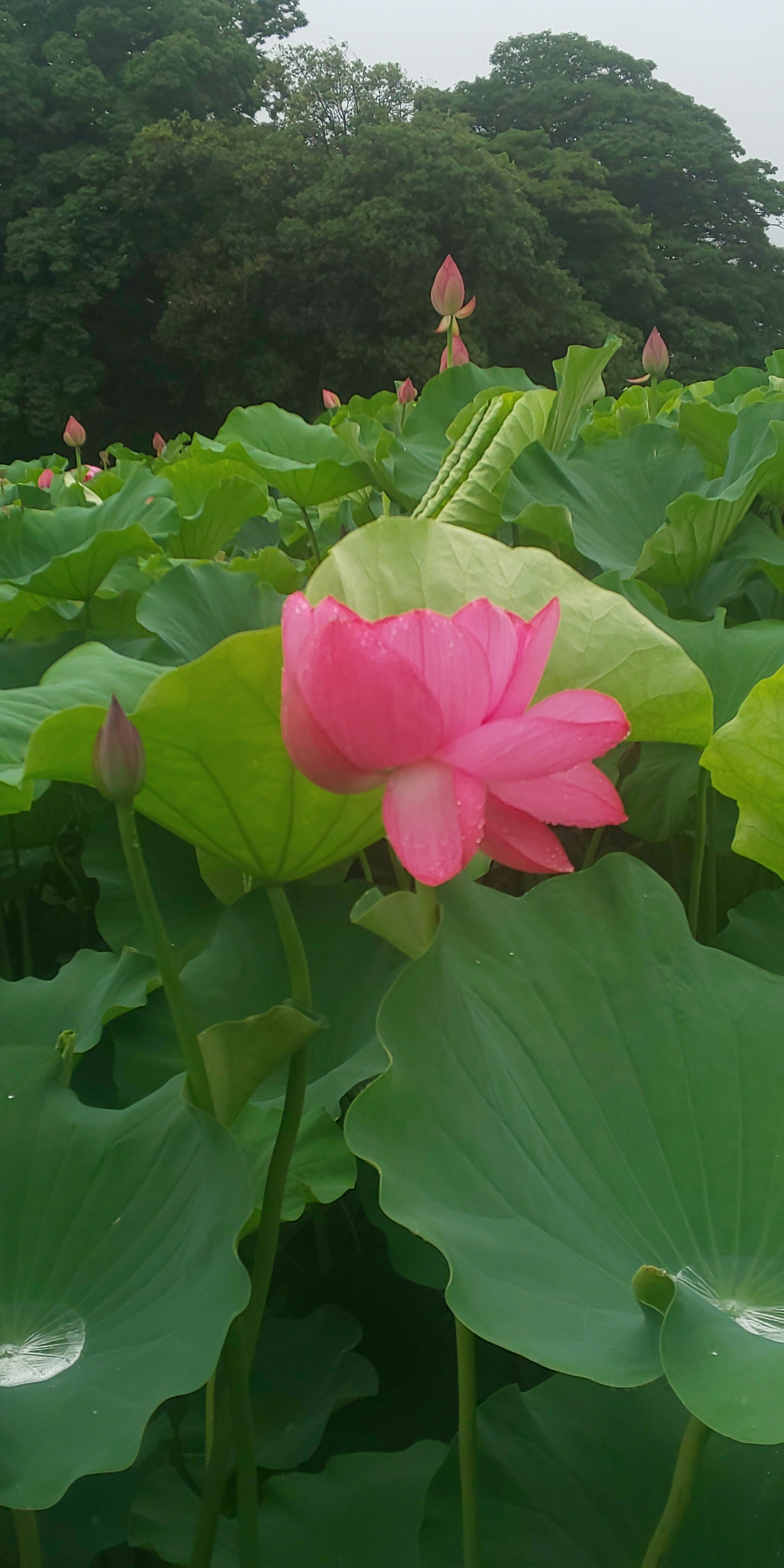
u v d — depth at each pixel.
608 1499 1.12
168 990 0.96
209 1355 0.85
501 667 0.98
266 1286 1.04
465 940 1.07
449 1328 1.45
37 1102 1.08
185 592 1.77
